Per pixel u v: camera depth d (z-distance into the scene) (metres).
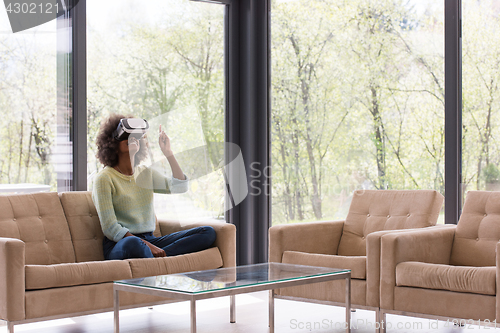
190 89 4.35
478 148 3.51
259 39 4.46
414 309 2.50
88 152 3.86
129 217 3.15
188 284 2.12
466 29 3.57
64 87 3.79
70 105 3.80
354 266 2.77
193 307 1.94
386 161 3.93
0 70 3.59
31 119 3.67
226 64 4.52
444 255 2.91
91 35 3.92
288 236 3.15
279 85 4.43
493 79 3.45
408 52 3.85
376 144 3.98
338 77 4.18
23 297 2.43
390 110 3.92
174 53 4.30
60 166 3.76
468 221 2.96
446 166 3.62
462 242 2.94
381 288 2.62
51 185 3.72
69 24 3.81
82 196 3.29
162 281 2.20
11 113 3.61
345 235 3.39
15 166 3.61
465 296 2.34
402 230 2.81
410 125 3.82
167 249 3.09
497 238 2.82
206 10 4.45
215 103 4.46
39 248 3.00
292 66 4.39
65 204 3.22
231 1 4.50
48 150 3.72
